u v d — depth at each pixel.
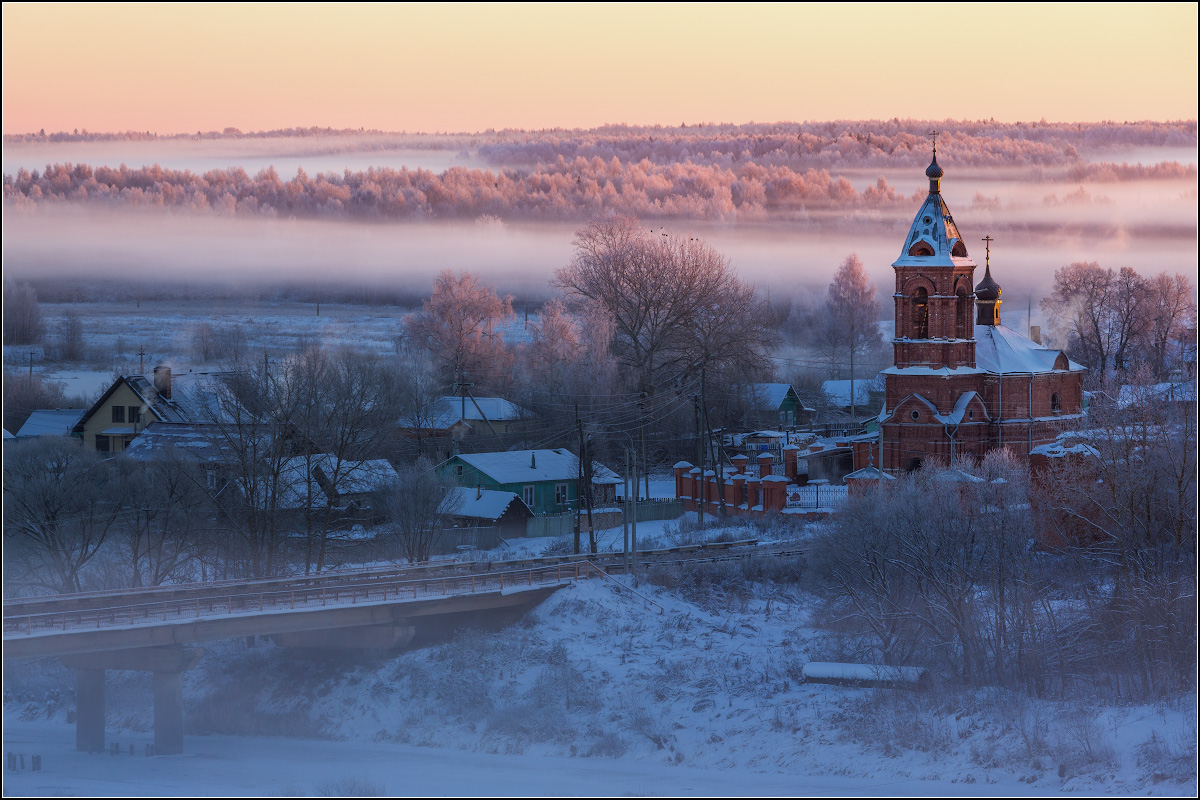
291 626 102.06
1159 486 101.25
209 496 127.06
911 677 95.06
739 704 96.19
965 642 96.06
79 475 126.50
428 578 115.50
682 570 128.12
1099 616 97.56
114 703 111.56
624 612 117.44
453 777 85.69
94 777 87.00
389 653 109.75
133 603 101.38
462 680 104.69
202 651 97.19
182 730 102.06
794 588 126.81
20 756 90.56
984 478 131.38
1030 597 99.12
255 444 127.25
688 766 87.88
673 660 106.19
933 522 106.19
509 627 116.12
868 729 87.94
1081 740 80.50
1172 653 90.75
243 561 127.56
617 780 84.25
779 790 78.88
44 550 123.75
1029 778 77.38
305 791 82.38
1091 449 122.38
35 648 89.12
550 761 91.12
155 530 130.25
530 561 129.00
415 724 101.12
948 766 81.31
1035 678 93.06
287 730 103.69
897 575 105.06
